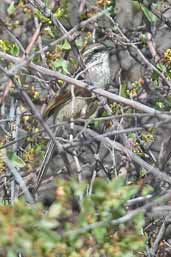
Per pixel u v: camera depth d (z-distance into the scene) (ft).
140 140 36.76
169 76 36.94
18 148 36.14
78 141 29.63
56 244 21.50
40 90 39.78
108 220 21.86
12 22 40.32
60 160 42.32
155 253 33.60
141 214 22.54
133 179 34.78
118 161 39.63
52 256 21.66
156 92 36.73
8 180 34.01
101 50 39.09
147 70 39.09
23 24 42.22
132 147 35.22
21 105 38.37
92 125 35.70
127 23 46.44
